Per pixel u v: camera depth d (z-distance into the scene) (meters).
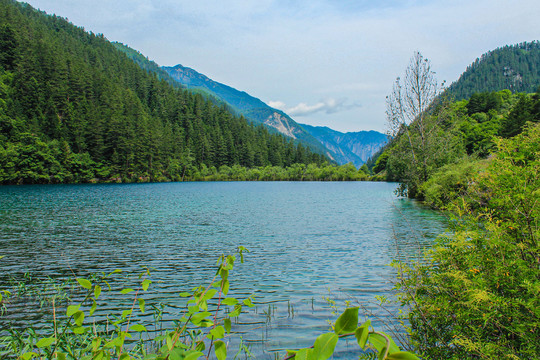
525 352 2.65
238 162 139.75
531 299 2.71
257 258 12.26
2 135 74.12
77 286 9.22
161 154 103.62
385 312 6.85
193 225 20.45
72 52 161.38
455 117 30.62
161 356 1.92
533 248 3.21
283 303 7.77
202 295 2.12
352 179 122.94
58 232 18.00
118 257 12.62
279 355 5.24
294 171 130.75
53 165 75.94
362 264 11.21
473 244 3.49
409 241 14.40
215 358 5.12
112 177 87.06
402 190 35.56
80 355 3.68
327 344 1.01
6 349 4.78
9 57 112.62
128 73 175.62
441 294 3.44
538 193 3.16
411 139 31.45
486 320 2.87
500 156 3.86
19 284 8.74
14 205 32.06
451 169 23.91
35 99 92.81
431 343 3.51
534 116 55.34
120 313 7.25
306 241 15.38
